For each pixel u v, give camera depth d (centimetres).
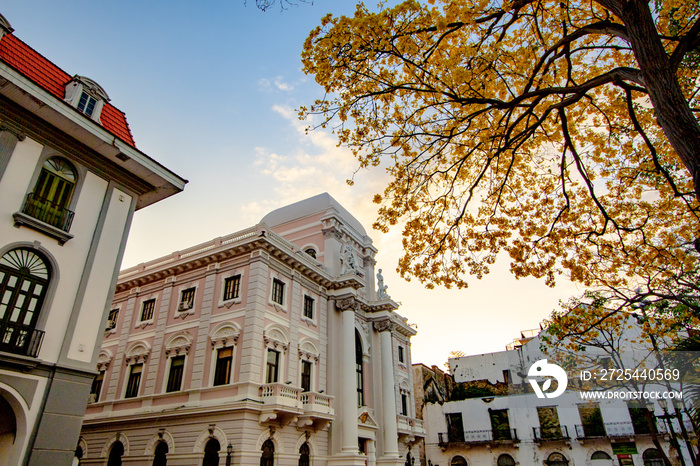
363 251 3453
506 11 734
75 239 1352
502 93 858
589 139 939
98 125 1398
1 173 1206
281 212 3509
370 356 2992
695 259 926
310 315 2539
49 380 1203
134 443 2098
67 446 1189
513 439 3247
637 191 967
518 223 997
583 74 901
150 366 2278
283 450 1986
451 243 955
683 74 845
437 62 806
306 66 826
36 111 1293
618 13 605
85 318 1323
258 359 2028
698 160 511
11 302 1179
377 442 2739
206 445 1905
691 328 893
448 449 3606
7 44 1366
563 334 765
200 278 2397
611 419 2803
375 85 828
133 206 1560
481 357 4153
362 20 772
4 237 1185
